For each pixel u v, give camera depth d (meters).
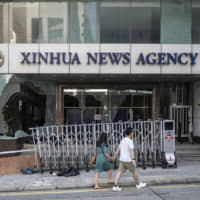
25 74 12.30
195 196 5.57
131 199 5.38
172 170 7.89
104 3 12.73
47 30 12.59
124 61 12.31
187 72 12.28
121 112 14.55
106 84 14.47
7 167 7.71
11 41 12.47
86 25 12.62
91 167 8.30
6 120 12.09
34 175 7.52
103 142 6.34
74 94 14.43
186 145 12.98
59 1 12.66
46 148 9.86
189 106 14.47
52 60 12.27
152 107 14.46
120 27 12.66
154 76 12.40
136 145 8.50
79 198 5.52
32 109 13.45
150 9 12.73
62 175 7.41
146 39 12.60
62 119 14.18
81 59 12.34
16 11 12.61
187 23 12.68
